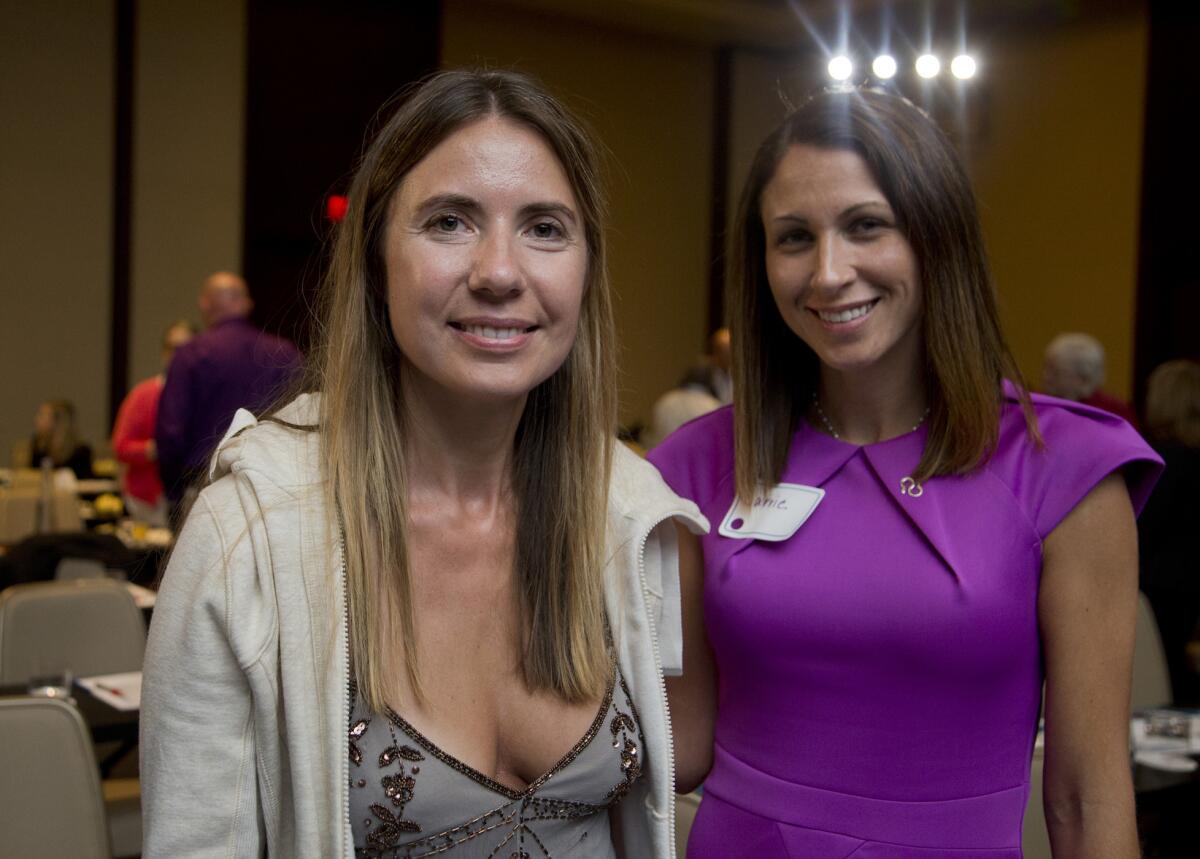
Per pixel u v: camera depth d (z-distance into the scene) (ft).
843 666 4.44
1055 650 4.49
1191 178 28.58
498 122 3.53
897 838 4.37
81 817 7.94
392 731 3.51
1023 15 31.71
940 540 4.40
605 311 3.95
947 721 4.38
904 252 4.56
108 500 21.88
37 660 11.10
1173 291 29.17
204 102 32.40
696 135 38.58
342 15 33.58
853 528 4.59
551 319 3.58
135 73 31.68
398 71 34.32
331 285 3.80
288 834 3.49
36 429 31.12
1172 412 14.52
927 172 4.55
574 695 3.75
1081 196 30.76
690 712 5.00
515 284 3.43
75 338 31.45
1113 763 4.39
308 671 3.44
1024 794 4.50
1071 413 4.63
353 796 3.47
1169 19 28.89
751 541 4.69
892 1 32.76
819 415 4.96
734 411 4.98
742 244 4.98
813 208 4.58
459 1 34.83
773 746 4.58
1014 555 4.41
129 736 8.97
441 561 3.75
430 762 3.51
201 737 3.38
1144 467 4.45
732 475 5.00
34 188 30.91
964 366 4.56
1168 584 14.02
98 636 11.37
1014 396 4.65
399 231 3.53
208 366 16.80
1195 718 9.43
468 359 3.49
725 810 4.70
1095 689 4.41
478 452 3.79
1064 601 4.45
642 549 3.92
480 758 3.64
